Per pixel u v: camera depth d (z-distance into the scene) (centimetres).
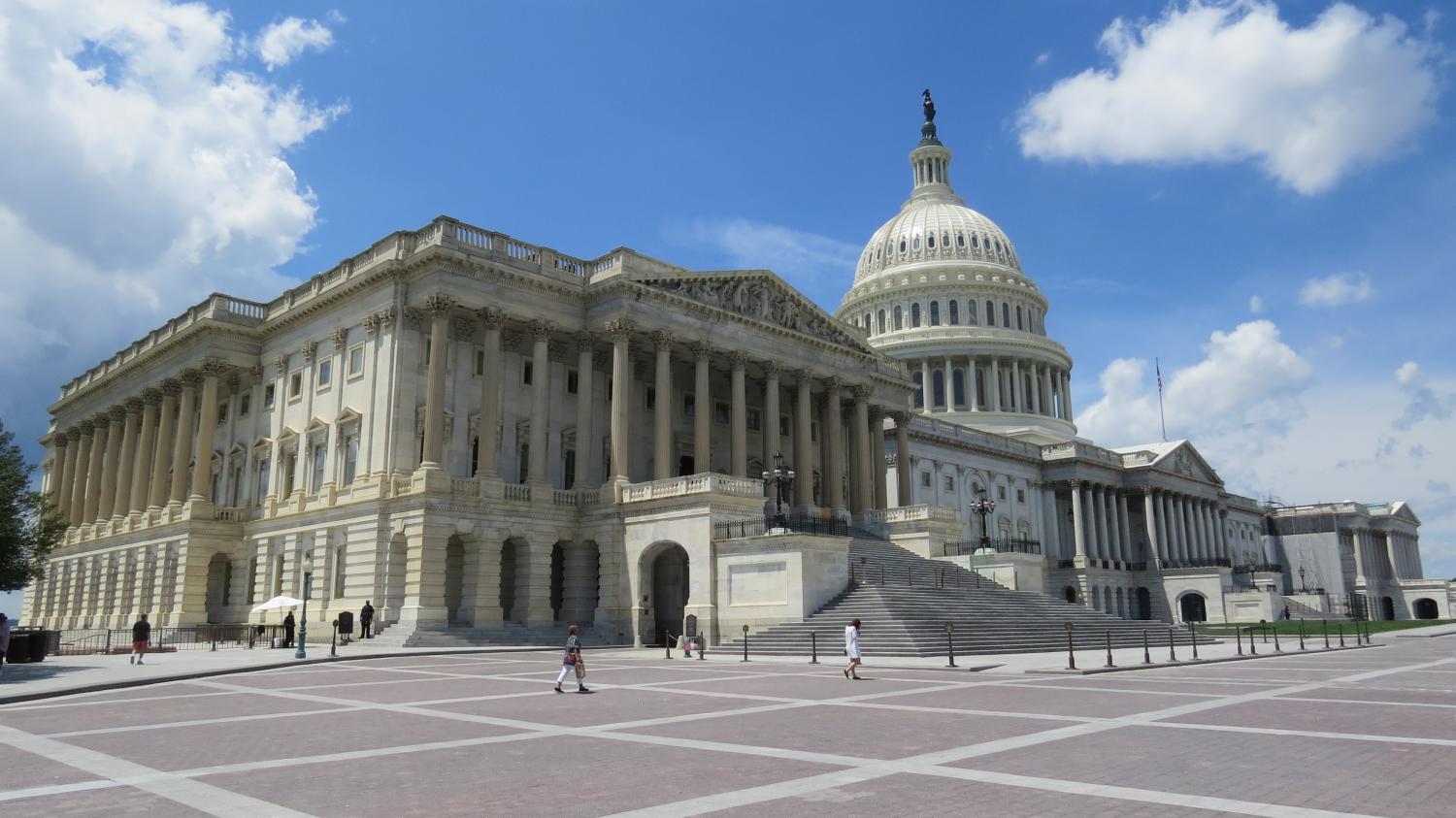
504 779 1500
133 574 7544
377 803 1341
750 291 7125
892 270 15050
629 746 1806
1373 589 16112
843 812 1263
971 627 4984
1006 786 1424
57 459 9675
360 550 5681
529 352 6456
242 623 6669
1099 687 3009
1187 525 13675
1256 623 9675
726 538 5441
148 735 2036
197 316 7475
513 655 4700
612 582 5897
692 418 7362
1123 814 1247
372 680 3319
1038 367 14488
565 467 6488
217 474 7575
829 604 5138
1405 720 2180
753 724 2111
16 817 1271
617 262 6353
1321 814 1246
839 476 7644
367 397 6009
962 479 11212
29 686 3039
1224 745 1798
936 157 16938
